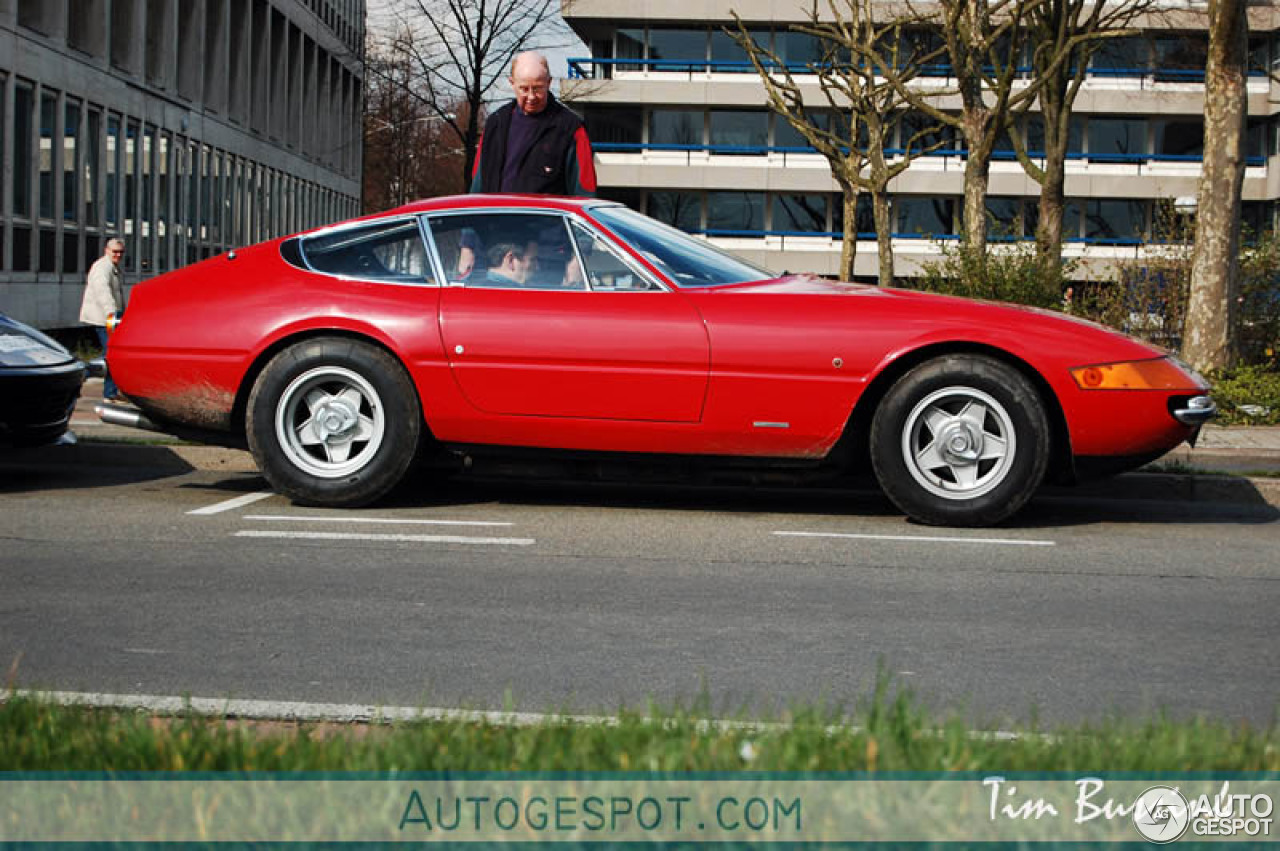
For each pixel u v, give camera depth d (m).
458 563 6.60
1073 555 7.15
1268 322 17.62
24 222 27.02
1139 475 9.49
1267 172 56.06
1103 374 7.68
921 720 3.56
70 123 29.53
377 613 5.56
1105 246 55.78
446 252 8.11
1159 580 6.55
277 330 8.03
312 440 8.09
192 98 38.25
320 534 7.29
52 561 6.50
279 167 48.38
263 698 4.40
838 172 29.53
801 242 56.41
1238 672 4.91
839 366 7.68
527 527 7.64
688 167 56.09
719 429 7.77
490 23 33.47
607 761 3.30
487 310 7.90
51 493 8.66
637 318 7.79
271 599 5.78
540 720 3.86
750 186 56.03
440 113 34.91
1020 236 18.64
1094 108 55.03
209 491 8.81
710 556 6.91
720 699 4.42
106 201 31.77
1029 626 5.56
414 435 8.00
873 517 8.26
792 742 3.40
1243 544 7.63
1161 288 18.09
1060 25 22.28
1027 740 3.51
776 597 6.00
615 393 7.78
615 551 6.99
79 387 9.22
